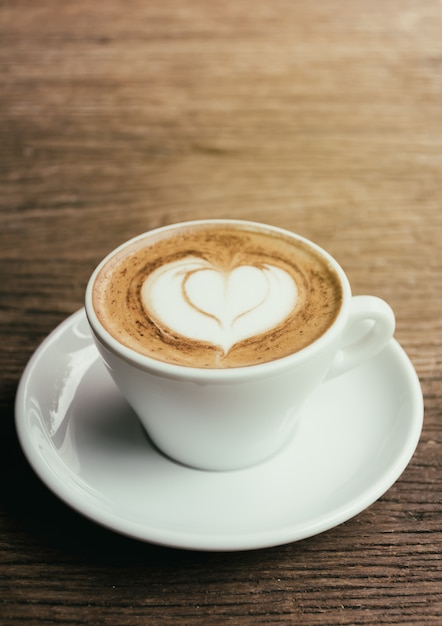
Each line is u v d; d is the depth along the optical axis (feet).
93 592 1.06
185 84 2.45
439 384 1.36
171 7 2.98
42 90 2.41
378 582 1.06
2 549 1.10
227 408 1.10
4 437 1.25
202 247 1.29
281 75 2.50
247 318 1.17
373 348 1.21
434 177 1.95
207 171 2.00
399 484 1.18
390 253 1.70
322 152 2.07
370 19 2.88
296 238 1.29
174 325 1.16
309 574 1.07
